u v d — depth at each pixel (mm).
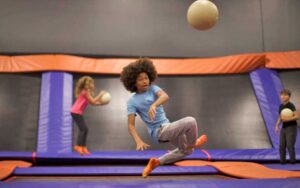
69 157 5324
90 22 8602
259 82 7672
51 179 3773
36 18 8438
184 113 7059
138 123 6844
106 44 8555
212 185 2721
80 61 7832
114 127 6695
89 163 5391
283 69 8141
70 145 6117
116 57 8562
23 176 3982
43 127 6406
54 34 8438
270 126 6676
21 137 6328
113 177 3896
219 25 8906
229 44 8844
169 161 3098
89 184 2791
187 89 7637
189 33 8820
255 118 6957
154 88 3143
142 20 8758
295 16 9023
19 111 6812
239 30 8914
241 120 6918
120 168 4309
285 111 4996
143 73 3121
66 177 3920
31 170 4133
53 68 7629
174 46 8727
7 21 8328
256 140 6453
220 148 6293
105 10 8703
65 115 6707
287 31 8961
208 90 7625
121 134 6559
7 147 6148
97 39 8547
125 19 8719
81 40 8492
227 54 8805
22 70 7594
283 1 9078
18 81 7430
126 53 8578
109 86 7633
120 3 8773
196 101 7340
